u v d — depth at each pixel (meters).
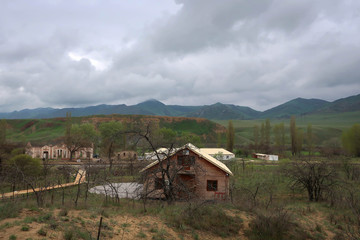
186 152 26.98
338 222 18.83
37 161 34.88
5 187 26.94
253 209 19.00
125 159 50.94
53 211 13.55
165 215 15.73
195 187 26.55
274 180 37.91
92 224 12.14
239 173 45.09
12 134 134.25
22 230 9.95
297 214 20.28
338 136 169.88
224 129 171.38
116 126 77.44
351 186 30.64
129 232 12.22
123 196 25.05
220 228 14.91
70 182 31.17
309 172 27.77
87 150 70.19
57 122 149.25
